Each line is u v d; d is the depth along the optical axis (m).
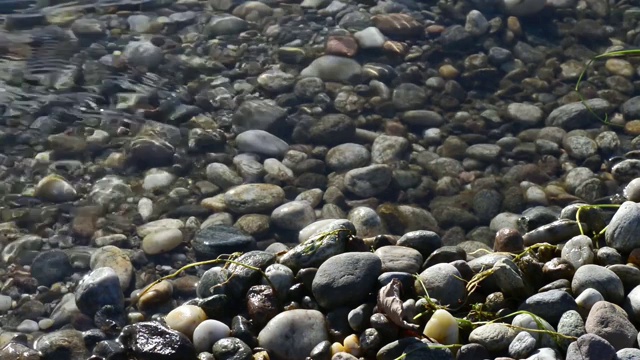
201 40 1.80
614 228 1.21
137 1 1.92
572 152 1.53
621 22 1.93
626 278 1.13
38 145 1.51
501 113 1.64
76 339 1.13
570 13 1.94
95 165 1.47
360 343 1.07
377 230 1.35
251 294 1.15
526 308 1.09
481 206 1.43
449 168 1.50
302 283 1.17
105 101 1.62
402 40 1.83
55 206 1.38
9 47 1.74
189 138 1.54
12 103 1.59
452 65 1.76
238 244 1.31
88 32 1.80
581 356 0.99
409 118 1.61
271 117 1.58
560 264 1.15
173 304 1.21
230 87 1.67
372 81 1.70
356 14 1.90
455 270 1.15
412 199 1.44
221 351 1.07
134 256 1.29
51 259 1.28
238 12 1.90
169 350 1.07
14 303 1.20
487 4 1.94
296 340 1.09
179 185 1.44
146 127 1.56
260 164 1.49
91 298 1.18
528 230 1.36
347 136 1.56
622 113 1.64
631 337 1.03
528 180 1.48
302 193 1.43
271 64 1.74
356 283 1.12
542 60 1.80
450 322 1.06
